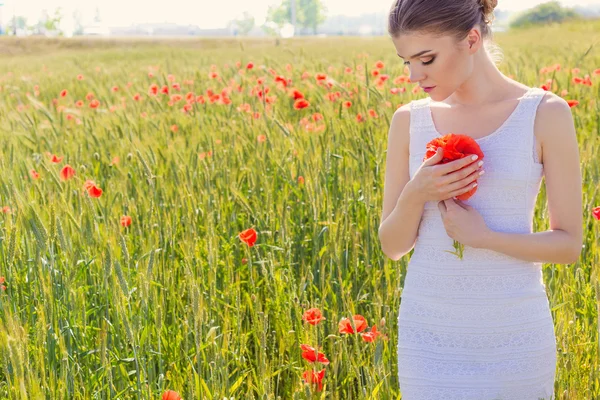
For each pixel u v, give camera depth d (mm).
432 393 1901
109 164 4930
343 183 3928
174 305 2932
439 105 2002
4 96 10969
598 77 7148
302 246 3555
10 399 2115
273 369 2754
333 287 3217
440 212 1853
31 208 2850
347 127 4555
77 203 3490
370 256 3365
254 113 5379
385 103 5160
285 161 4277
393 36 1823
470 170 1779
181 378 2510
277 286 2943
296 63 9797
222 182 4164
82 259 3062
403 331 1968
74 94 11156
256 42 41250
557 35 18641
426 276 1925
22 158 4559
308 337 2490
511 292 1862
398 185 2066
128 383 2541
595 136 4414
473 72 1901
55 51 40219
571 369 2289
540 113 1857
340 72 8805
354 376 2453
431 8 1741
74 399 2348
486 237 1791
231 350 2684
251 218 4023
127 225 3402
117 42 44156
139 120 6199
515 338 1865
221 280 3375
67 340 2596
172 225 3582
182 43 42781
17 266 3086
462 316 1876
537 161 1878
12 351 1965
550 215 1896
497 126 1889
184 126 5824
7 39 41656
